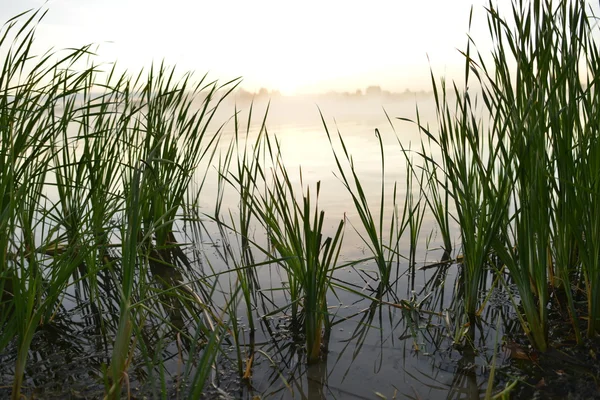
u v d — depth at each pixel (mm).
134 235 1275
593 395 1363
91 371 1583
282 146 6902
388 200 3705
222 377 1531
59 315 2039
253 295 2238
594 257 1635
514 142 1634
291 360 1641
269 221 2041
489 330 1802
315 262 1638
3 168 1627
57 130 1916
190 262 2732
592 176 1722
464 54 1742
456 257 2621
